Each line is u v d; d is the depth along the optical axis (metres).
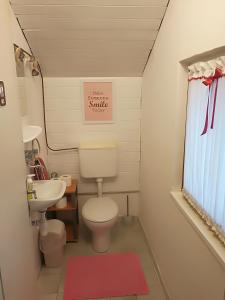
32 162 2.06
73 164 2.87
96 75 2.64
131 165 2.95
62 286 2.05
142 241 2.66
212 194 1.24
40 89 2.55
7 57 1.25
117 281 2.10
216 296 1.16
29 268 1.59
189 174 1.57
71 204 2.58
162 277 2.04
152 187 2.34
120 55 2.35
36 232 2.13
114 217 2.35
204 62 1.31
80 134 2.80
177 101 1.60
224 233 1.14
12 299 1.24
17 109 1.42
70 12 1.87
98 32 2.06
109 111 2.76
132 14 1.89
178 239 1.65
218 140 1.16
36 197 1.72
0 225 1.09
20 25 1.96
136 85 2.71
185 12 1.43
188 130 1.57
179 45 1.54
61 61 2.41
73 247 2.56
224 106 1.10
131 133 2.85
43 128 2.67
